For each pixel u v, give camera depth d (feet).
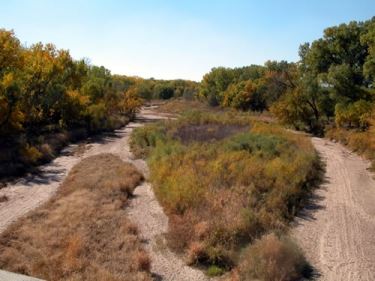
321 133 156.04
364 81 152.56
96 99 172.76
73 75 152.15
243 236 48.16
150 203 64.39
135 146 117.60
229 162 77.00
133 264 41.52
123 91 266.16
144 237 50.47
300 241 50.11
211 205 55.72
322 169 90.22
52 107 135.74
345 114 137.08
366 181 82.02
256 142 97.40
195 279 40.50
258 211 55.26
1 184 74.38
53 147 111.04
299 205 62.49
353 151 117.29
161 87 409.90
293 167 74.95
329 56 168.45
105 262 42.19
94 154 109.91
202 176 68.95
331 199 68.64
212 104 298.97
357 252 47.75
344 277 41.55
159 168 76.69
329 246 49.14
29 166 89.56
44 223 52.90
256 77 295.07
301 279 40.68
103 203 62.08
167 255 45.62
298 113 165.48
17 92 99.86
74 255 42.50
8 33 105.81
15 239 47.83
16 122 103.65
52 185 76.43
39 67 120.16
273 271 39.70
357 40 160.56
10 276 20.70
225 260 43.91
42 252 43.70
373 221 58.75
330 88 156.15
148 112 285.64
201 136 117.29
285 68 199.62
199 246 44.73
